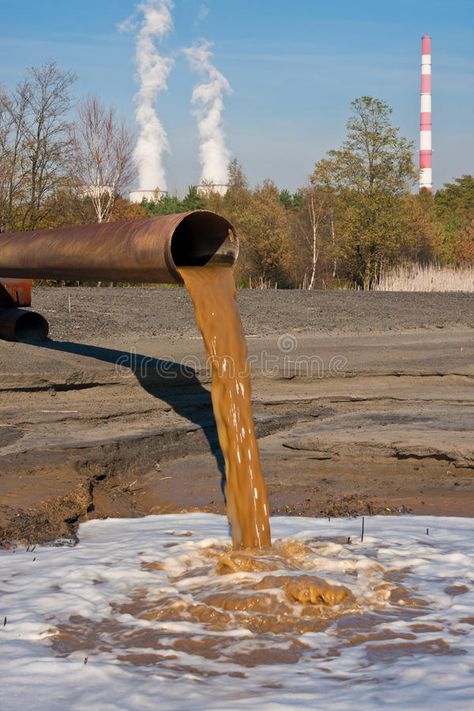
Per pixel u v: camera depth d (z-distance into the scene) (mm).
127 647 4012
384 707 3232
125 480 7891
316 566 5305
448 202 100000
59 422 8766
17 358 10039
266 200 58625
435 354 12344
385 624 4344
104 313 14656
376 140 48250
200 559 5520
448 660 3818
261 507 5801
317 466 8242
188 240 6855
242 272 53500
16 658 3799
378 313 16969
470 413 9703
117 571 5195
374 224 47969
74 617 4395
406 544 5898
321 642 4102
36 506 6594
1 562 5395
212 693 3436
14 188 36312
